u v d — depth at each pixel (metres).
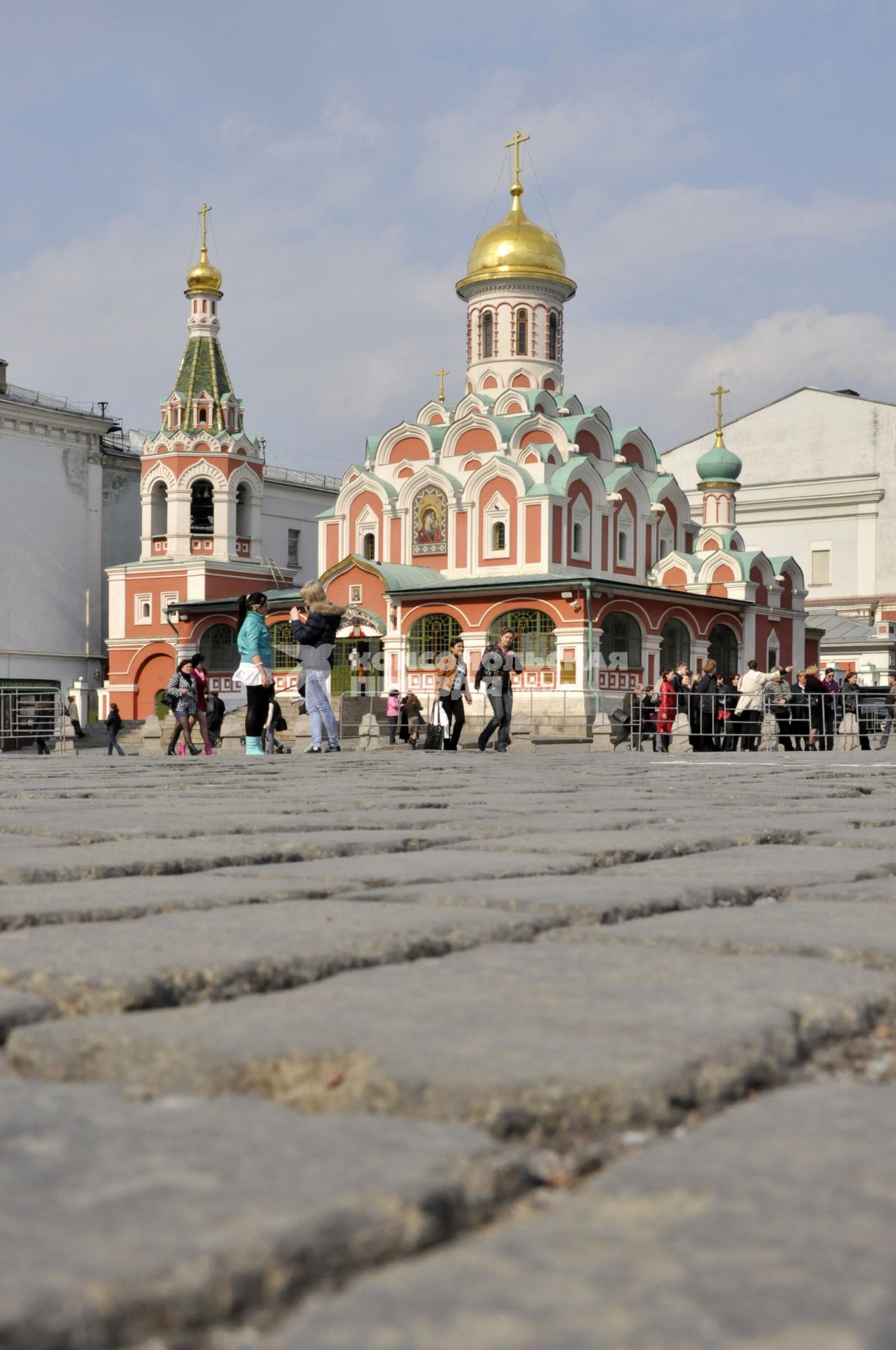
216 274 55.16
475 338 53.25
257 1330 1.34
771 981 2.90
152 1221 1.49
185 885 4.54
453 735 27.70
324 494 67.88
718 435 56.28
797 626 54.34
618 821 7.35
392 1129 1.86
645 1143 1.95
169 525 53.94
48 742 44.38
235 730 28.03
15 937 3.42
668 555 50.97
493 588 43.81
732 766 16.67
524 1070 2.13
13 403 54.25
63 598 56.91
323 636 20.39
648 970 3.04
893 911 4.03
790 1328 1.23
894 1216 1.52
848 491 68.00
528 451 47.12
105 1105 2.00
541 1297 1.32
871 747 30.73
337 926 3.58
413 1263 1.45
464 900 4.12
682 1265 1.39
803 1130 1.89
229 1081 2.20
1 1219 1.50
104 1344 1.28
